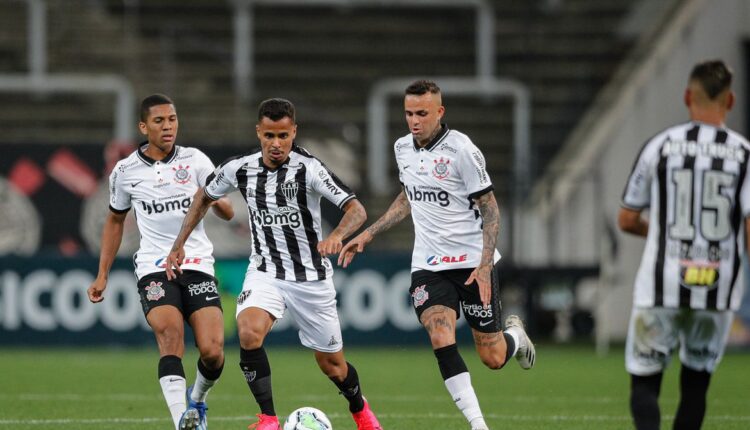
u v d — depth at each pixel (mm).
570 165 76562
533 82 87375
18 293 59906
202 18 89250
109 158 63000
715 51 74375
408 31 90938
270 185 26969
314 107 85188
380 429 28469
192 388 28281
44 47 84250
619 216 23500
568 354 61969
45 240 62469
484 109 85625
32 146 62469
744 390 42438
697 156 22406
